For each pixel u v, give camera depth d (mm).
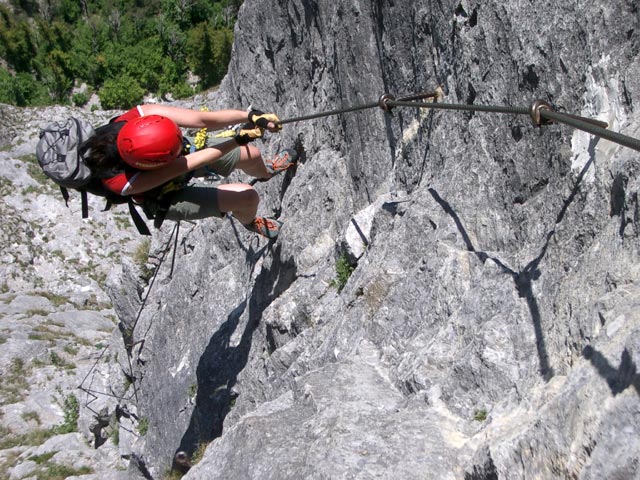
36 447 21656
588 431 3305
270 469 4660
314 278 8641
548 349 4363
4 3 48781
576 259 4602
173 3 47031
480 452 3967
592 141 4793
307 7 10344
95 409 22234
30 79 45312
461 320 5348
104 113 44094
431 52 7145
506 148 5836
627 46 4645
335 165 9500
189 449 11148
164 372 13461
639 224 3938
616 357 3389
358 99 8781
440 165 6949
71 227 35969
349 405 5105
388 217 7344
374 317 6379
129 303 19016
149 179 5500
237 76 14008
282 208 10523
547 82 5301
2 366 25953
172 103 44281
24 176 37844
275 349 9000
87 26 47719
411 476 4195
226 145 5832
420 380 5125
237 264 11820
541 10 5363
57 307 32219
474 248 6004
